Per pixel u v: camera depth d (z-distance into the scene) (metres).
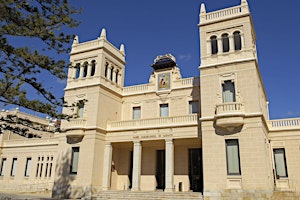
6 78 17.53
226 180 23.80
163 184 32.41
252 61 25.95
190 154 32.06
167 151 29.11
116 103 35.97
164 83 35.00
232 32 27.98
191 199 24.77
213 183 24.17
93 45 35.62
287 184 26.81
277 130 28.69
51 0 17.55
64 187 30.83
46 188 38.78
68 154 32.03
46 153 41.44
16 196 30.89
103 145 32.31
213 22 29.03
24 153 43.75
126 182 33.75
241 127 24.50
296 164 27.08
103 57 34.62
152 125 30.75
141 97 36.06
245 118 24.64
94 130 31.22
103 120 32.88
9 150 45.50
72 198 29.75
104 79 34.22
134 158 30.55
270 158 27.62
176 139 29.66
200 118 26.38
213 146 25.17
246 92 25.41
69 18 18.27
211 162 24.83
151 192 27.45
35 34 17.48
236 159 24.20
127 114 36.22
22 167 42.97
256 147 23.50
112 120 34.59
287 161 27.52
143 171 33.50
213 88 26.89
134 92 36.66
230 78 26.48
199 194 25.19
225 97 26.53
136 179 29.73
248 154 23.62
